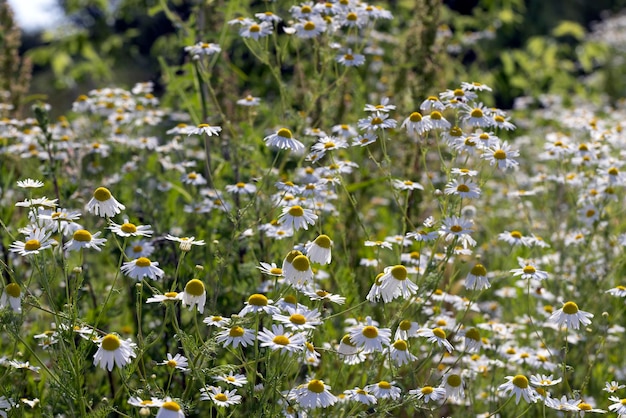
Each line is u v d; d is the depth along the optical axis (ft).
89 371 6.45
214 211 7.09
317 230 6.85
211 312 6.04
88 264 6.97
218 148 7.52
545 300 7.35
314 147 6.48
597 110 11.73
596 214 7.14
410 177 7.18
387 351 5.96
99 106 7.84
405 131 7.27
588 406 6.02
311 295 5.90
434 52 7.38
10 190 7.21
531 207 8.41
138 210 7.02
